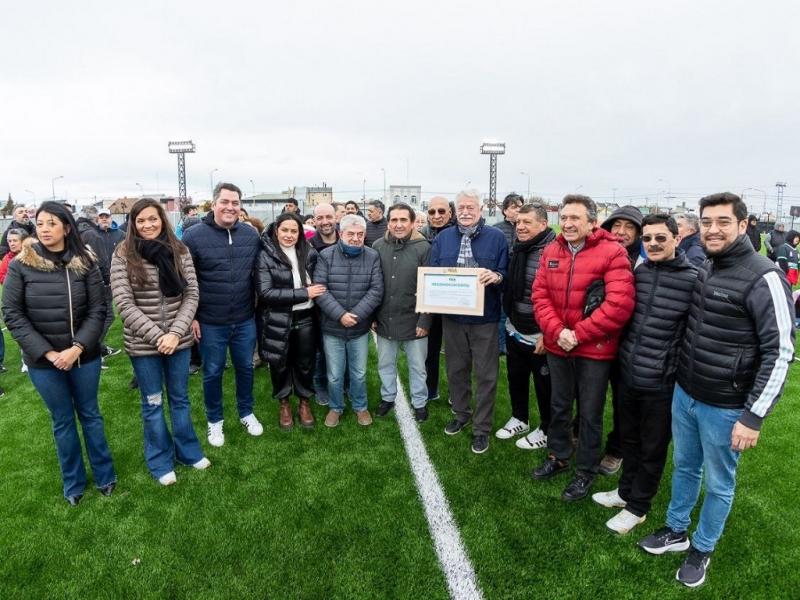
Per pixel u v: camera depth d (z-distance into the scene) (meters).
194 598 2.14
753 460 3.32
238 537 2.54
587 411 2.78
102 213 5.71
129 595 2.16
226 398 4.49
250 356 3.62
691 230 3.82
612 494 2.83
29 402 4.46
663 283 2.39
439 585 2.21
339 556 2.39
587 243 2.69
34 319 2.58
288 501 2.86
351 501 2.85
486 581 2.23
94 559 2.38
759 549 2.43
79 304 2.67
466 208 3.38
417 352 3.81
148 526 2.63
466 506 2.80
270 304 3.49
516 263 3.34
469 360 3.64
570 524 2.63
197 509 2.78
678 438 2.32
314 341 3.79
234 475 3.15
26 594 2.17
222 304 3.32
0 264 5.75
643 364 2.43
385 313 3.74
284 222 3.53
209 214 3.36
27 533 2.57
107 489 2.93
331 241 4.48
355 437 3.69
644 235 2.38
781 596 2.13
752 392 1.95
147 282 2.80
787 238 9.88
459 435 3.72
